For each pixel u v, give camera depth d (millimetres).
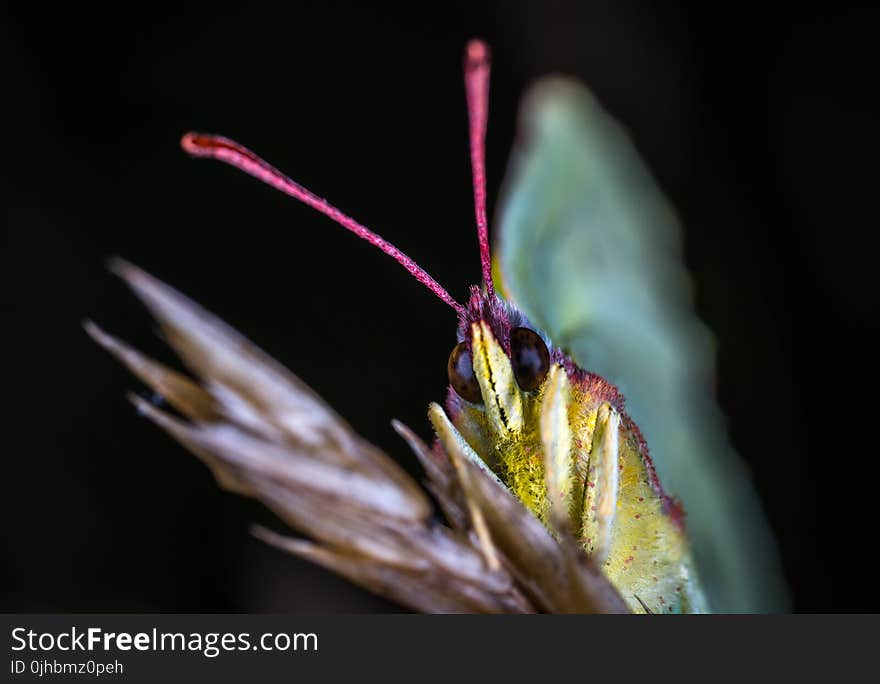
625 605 82
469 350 90
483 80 88
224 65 135
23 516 110
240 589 111
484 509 82
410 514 82
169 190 129
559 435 88
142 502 112
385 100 138
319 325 123
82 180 127
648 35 136
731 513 94
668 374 97
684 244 129
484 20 137
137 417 114
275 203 130
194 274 125
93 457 112
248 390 81
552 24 135
